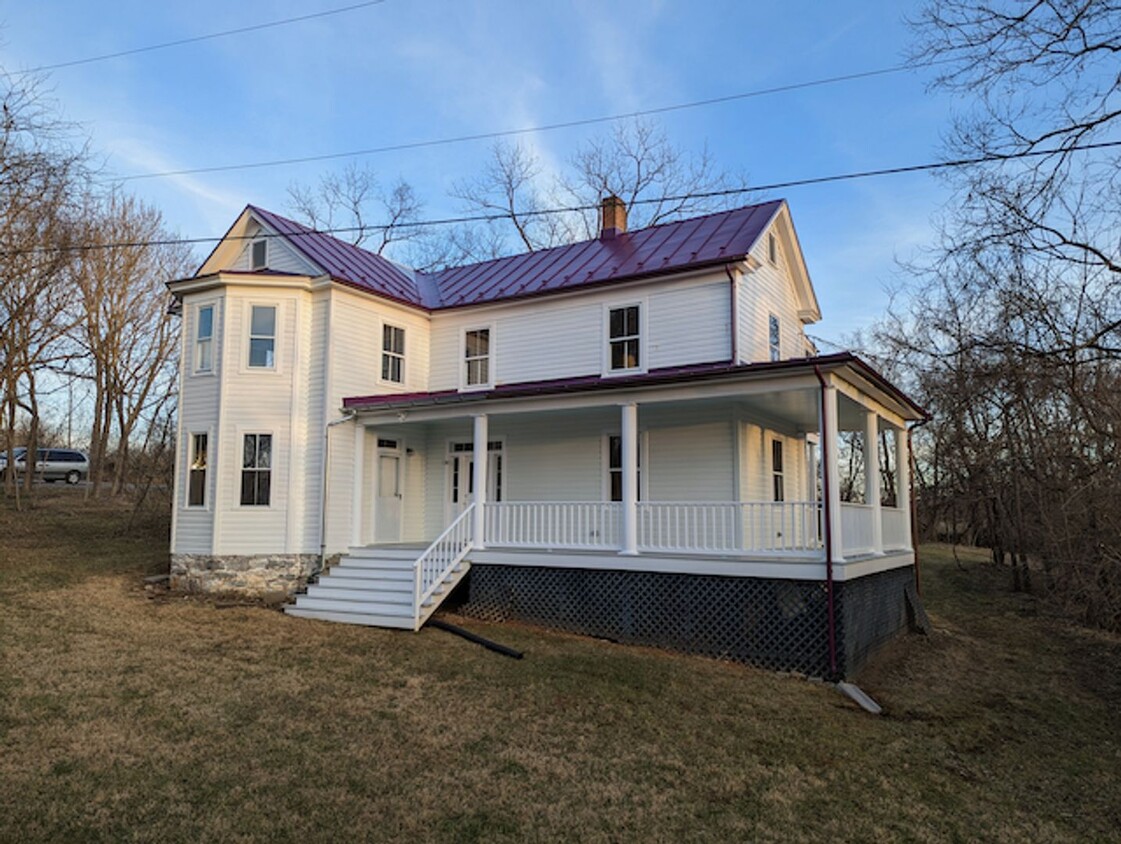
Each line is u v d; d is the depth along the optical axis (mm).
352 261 16781
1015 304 14227
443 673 9125
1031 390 14281
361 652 9984
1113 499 12078
